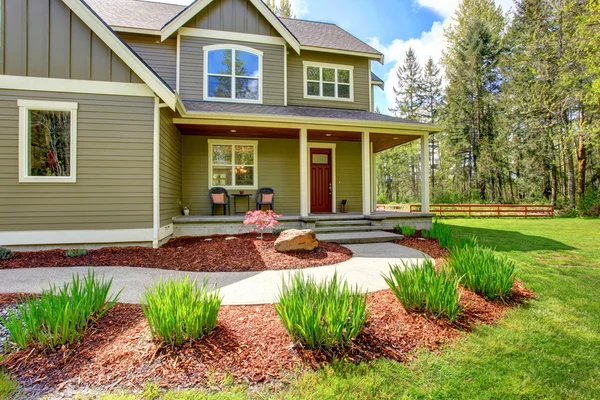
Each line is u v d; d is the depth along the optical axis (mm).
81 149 6242
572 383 2301
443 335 2906
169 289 2838
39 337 2455
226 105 9188
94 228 6297
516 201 22969
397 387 2193
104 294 3096
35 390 2076
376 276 4770
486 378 2324
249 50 9977
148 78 6312
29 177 6027
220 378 2219
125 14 10078
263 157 10617
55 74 6121
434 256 6164
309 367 2365
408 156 31484
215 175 10242
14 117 5984
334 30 12930
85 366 2309
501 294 3758
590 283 4586
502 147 21484
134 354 2434
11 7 6020
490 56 22812
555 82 18422
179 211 9414
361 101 11531
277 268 5168
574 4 16828
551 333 3029
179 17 9141
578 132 16109
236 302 3611
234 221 8242
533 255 6527
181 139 9828
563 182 21781
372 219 9086
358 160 11828
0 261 5344
